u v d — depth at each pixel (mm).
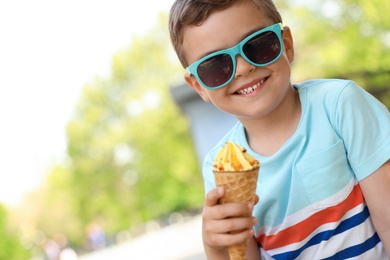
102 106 41094
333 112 2111
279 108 2180
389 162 2076
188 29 2123
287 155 2150
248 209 1814
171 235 30719
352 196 2107
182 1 2160
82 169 43375
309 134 2133
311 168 2104
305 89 2221
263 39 2070
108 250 34281
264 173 2211
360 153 2066
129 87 40469
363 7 15305
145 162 39719
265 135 2234
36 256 48562
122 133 40375
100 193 43625
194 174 38906
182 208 41812
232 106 2141
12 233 22188
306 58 17734
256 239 2328
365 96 2154
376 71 11008
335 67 15797
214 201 1833
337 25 17375
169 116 38594
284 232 2203
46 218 48938
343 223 2113
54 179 44969
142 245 29828
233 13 2062
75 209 45031
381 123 2098
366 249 2119
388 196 2041
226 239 1852
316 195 2111
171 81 39594
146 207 42625
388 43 15562
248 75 2078
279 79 2104
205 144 9773
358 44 15391
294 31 18969
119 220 43875
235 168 1785
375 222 2092
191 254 15375
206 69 2107
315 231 2146
